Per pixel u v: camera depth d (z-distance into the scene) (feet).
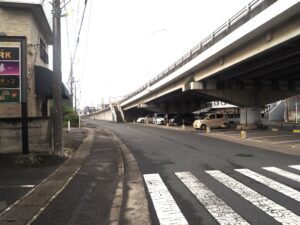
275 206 25.44
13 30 61.36
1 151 51.06
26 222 22.36
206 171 40.98
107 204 26.73
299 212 23.85
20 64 46.34
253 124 131.85
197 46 115.75
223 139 88.79
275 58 84.79
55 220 22.81
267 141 79.20
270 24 69.00
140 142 82.69
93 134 108.78
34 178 37.11
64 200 27.96
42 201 27.58
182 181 35.24
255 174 38.50
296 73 110.73
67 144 72.13
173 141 84.28
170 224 21.81
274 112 222.48
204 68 117.50
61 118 52.06
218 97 128.16
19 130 51.44
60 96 51.80
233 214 23.65
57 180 35.99
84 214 24.12
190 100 234.99
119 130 139.95
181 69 132.67
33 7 61.62
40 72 63.93
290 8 59.72
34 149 51.96
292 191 30.19
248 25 75.15
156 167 44.73
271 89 129.90
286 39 67.51
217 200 27.48
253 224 21.48
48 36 79.51
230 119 158.51
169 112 255.09
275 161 48.34
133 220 22.76
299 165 44.52
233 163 46.93
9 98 46.26
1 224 21.95
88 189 32.04
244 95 130.00
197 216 23.34
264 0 71.97
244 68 101.81
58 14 51.26
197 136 101.09
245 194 29.30
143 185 33.73
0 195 29.58
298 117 196.85
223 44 89.56
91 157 54.03
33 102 62.28
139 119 272.92
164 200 27.76
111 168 43.80
